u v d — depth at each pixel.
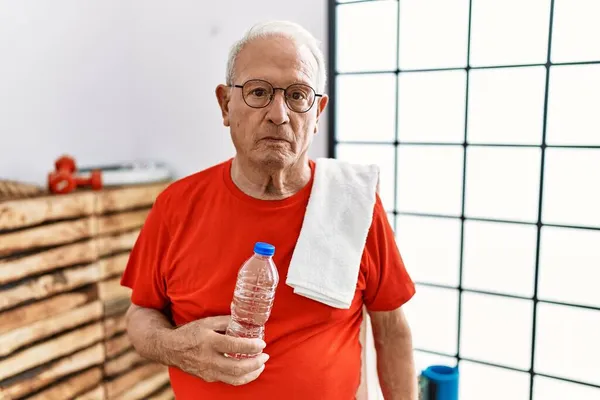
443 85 1.80
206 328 0.89
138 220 1.89
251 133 0.89
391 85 1.89
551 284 1.71
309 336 0.97
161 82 2.19
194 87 2.12
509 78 1.69
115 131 2.19
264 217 0.98
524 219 1.73
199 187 1.03
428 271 1.92
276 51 0.88
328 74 1.97
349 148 2.01
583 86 1.59
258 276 0.90
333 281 0.95
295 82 0.88
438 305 1.92
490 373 1.85
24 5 1.81
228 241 0.97
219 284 0.96
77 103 2.02
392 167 1.93
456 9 1.74
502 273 1.79
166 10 2.14
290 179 1.00
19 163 1.83
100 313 1.75
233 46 0.94
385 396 1.13
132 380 1.88
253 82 0.88
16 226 1.48
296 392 0.96
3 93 1.77
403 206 1.94
